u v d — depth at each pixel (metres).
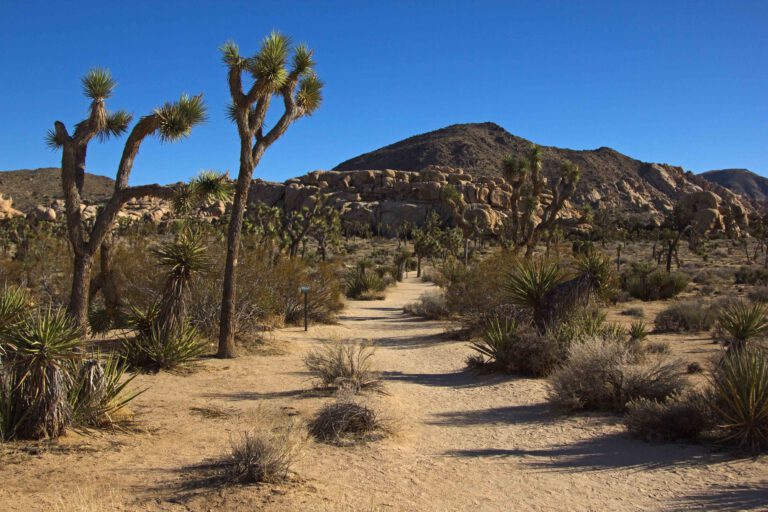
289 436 6.07
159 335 11.64
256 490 4.98
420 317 24.39
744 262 65.31
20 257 19.78
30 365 6.27
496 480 5.66
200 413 7.97
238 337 14.74
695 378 10.11
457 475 5.81
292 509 4.66
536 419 8.19
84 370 6.95
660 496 5.05
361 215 124.88
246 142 13.00
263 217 48.69
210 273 15.55
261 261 17.83
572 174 25.14
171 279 12.02
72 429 6.61
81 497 4.62
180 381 10.41
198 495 4.85
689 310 17.98
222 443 6.52
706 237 103.56
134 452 6.09
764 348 8.92
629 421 7.04
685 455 6.13
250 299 16.31
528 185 28.95
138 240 16.70
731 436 6.31
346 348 11.34
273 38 12.50
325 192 134.00
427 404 9.43
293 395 9.31
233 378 10.84
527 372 11.58
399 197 131.38
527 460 6.32
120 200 11.95
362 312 27.34
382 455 6.39
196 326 14.14
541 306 13.04
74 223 11.66
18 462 5.52
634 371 8.32
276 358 13.35
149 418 7.62
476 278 19.81
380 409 8.05
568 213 123.81
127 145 12.06
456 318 22.56
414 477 5.71
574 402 8.32
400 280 56.62
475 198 123.12
